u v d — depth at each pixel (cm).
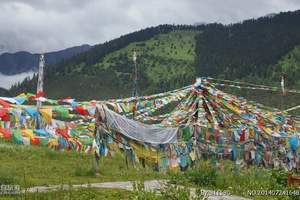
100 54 19975
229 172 2027
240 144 2323
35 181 1527
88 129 1719
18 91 14850
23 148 2352
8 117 1270
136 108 1905
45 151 2391
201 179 1791
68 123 1455
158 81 18550
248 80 14538
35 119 1325
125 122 1841
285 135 2538
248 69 15338
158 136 1988
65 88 16400
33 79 15462
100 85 16850
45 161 2178
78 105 1479
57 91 16275
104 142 1759
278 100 7806
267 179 1869
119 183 1633
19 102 1361
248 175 1953
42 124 1339
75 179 1681
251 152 2358
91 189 1404
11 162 2053
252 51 17988
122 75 18000
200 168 1892
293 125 2598
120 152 1817
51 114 1352
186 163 2084
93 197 1303
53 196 1268
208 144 2216
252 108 2420
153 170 1945
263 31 19638
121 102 1855
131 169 2056
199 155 2155
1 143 2273
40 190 1345
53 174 1780
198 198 1239
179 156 2064
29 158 2203
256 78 14512
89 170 1830
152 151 1945
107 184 1593
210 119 2327
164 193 1211
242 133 2334
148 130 1942
